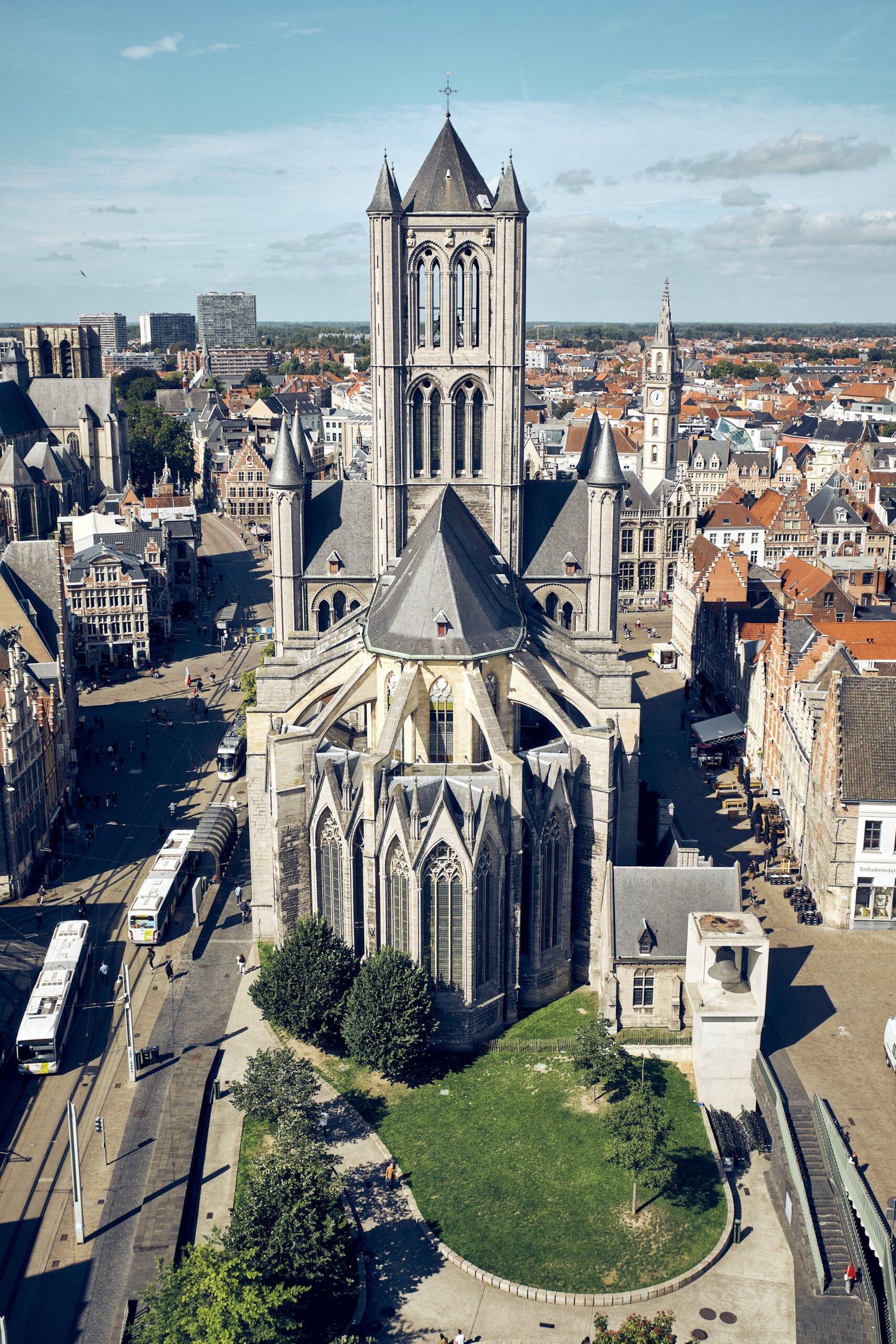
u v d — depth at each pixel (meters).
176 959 98.12
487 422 113.38
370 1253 66.38
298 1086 74.06
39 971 94.25
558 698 108.00
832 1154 71.62
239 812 128.38
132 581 184.75
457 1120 77.56
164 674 184.00
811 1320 62.19
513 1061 84.06
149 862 116.06
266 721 99.38
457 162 109.56
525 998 90.31
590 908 93.38
